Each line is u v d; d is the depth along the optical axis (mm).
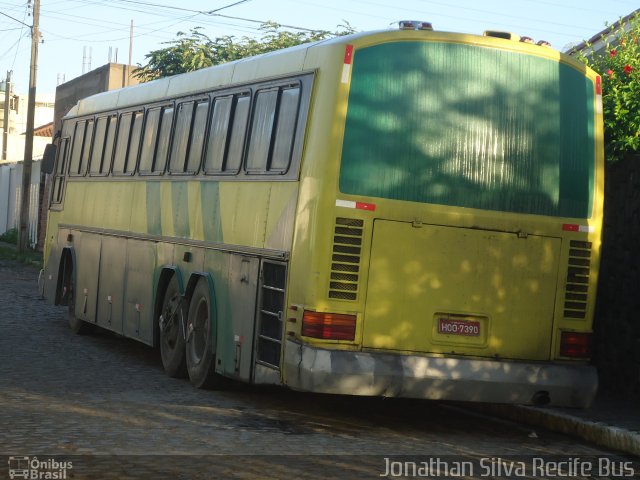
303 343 10938
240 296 12586
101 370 15031
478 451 10664
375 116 11062
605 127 14055
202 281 13859
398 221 11047
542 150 11617
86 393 12844
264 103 12688
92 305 18391
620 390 13773
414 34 11266
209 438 10312
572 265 11688
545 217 11578
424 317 11133
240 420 11508
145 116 16844
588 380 11617
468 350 11281
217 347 13211
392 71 11164
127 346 18141
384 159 11055
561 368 11562
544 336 11578
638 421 11852
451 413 13211
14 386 13047
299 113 11648
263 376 11828
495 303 11375
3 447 9422
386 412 12922
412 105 11180
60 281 20312
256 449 9906
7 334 18766
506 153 11469
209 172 13992
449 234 11219
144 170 16516
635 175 13648
